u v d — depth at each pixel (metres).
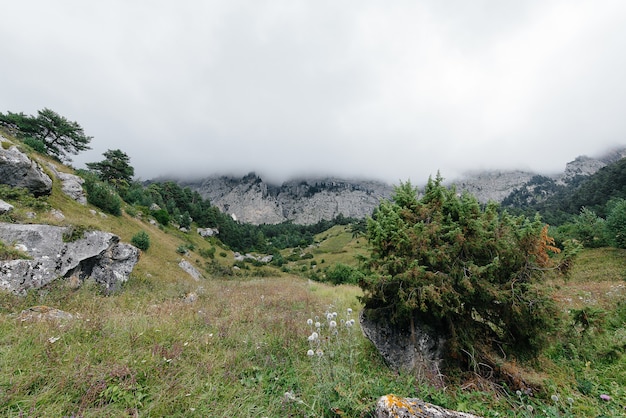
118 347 4.65
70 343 4.61
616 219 31.17
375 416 3.31
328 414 3.50
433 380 4.30
